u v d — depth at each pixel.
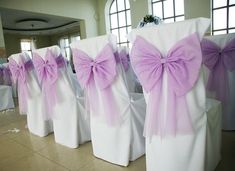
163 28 1.16
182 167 1.29
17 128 2.92
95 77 1.61
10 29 10.68
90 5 8.48
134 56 1.29
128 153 1.68
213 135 1.46
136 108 1.73
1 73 4.54
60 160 1.91
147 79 1.28
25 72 2.42
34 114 2.56
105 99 1.61
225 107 2.16
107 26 8.67
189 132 1.24
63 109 2.12
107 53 1.50
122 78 1.61
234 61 2.03
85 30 8.38
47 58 2.01
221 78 2.11
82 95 2.23
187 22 1.10
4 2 5.94
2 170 1.82
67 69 2.05
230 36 1.97
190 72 1.16
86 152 2.02
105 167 1.72
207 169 1.41
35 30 11.39
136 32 1.25
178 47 1.13
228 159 1.68
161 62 1.20
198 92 1.24
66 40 12.38
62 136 2.21
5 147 2.29
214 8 6.24
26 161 1.94
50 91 2.12
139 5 7.52
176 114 1.24
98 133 1.80
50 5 7.14
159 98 1.27
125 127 1.68
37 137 2.53
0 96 4.01
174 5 7.02
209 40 2.04
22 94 2.64
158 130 1.30
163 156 1.32
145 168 1.65
